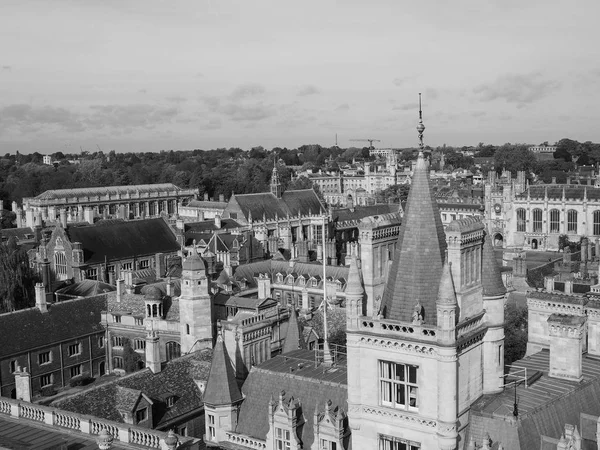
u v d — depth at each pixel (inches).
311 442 2780.5
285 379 3021.7
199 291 4564.5
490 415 2395.4
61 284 7490.2
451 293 2203.5
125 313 5693.9
